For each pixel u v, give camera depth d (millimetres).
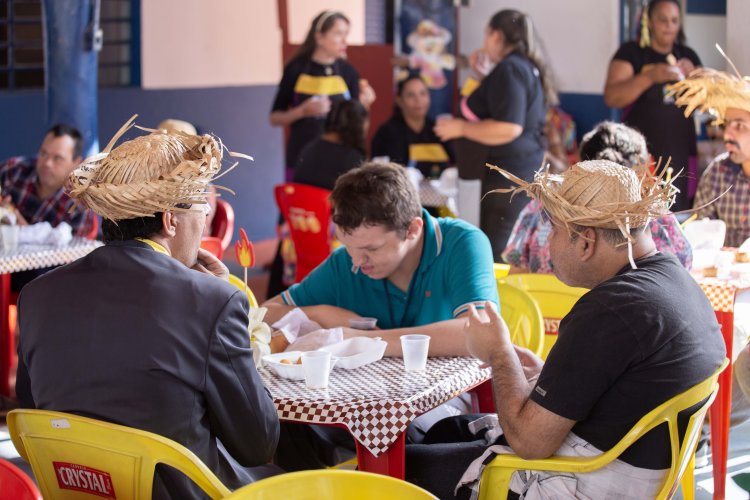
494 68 5020
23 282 4617
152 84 7379
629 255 1990
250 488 1595
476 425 2467
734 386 3619
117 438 1832
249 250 2537
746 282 3180
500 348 2135
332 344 2625
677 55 5504
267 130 8180
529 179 5066
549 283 3184
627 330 1938
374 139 6863
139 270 1934
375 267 2713
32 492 1550
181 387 1886
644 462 2021
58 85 5379
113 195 1951
